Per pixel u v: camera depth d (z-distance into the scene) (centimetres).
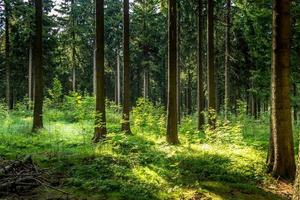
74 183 1094
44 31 3528
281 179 1202
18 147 1619
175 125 1742
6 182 1029
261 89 2380
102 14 1792
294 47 2105
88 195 1012
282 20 1194
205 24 3041
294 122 2506
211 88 2136
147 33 4072
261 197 1051
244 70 3009
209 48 2172
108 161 1317
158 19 3988
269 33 2244
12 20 3372
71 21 4509
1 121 2442
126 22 2153
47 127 2180
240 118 2364
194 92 5772
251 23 2381
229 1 2661
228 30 2658
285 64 1208
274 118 1231
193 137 1872
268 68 2298
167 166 1302
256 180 1202
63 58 4753
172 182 1139
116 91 5569
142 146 1602
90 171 1196
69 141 1736
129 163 1310
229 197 1034
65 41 4381
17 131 2075
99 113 1747
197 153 1470
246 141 1770
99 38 1788
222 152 1480
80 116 1941
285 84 1212
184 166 1316
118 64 4909
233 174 1235
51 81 4484
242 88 3622
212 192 1073
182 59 3881
